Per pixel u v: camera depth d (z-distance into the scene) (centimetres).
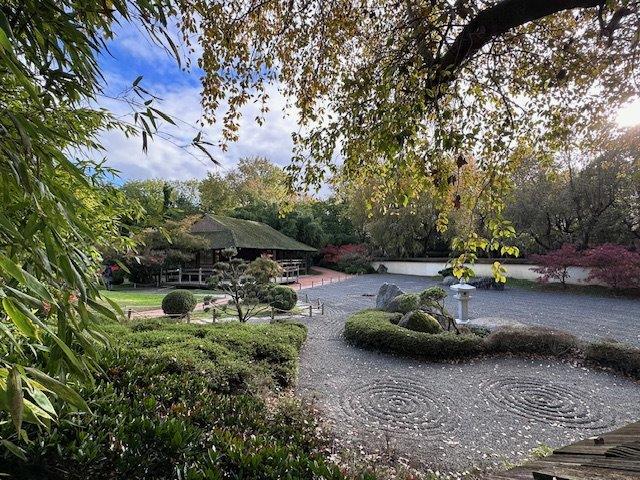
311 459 226
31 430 196
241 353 554
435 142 252
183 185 3120
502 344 771
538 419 495
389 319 940
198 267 2098
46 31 106
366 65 331
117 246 221
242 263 929
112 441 208
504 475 135
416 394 573
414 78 270
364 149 308
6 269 68
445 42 276
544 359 740
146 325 641
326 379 628
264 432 273
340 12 355
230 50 350
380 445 413
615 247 1608
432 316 920
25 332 73
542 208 1898
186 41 325
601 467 114
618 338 889
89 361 100
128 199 226
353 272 2811
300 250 2645
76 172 89
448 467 376
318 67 384
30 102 116
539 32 338
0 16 78
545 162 378
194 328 640
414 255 2819
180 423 223
